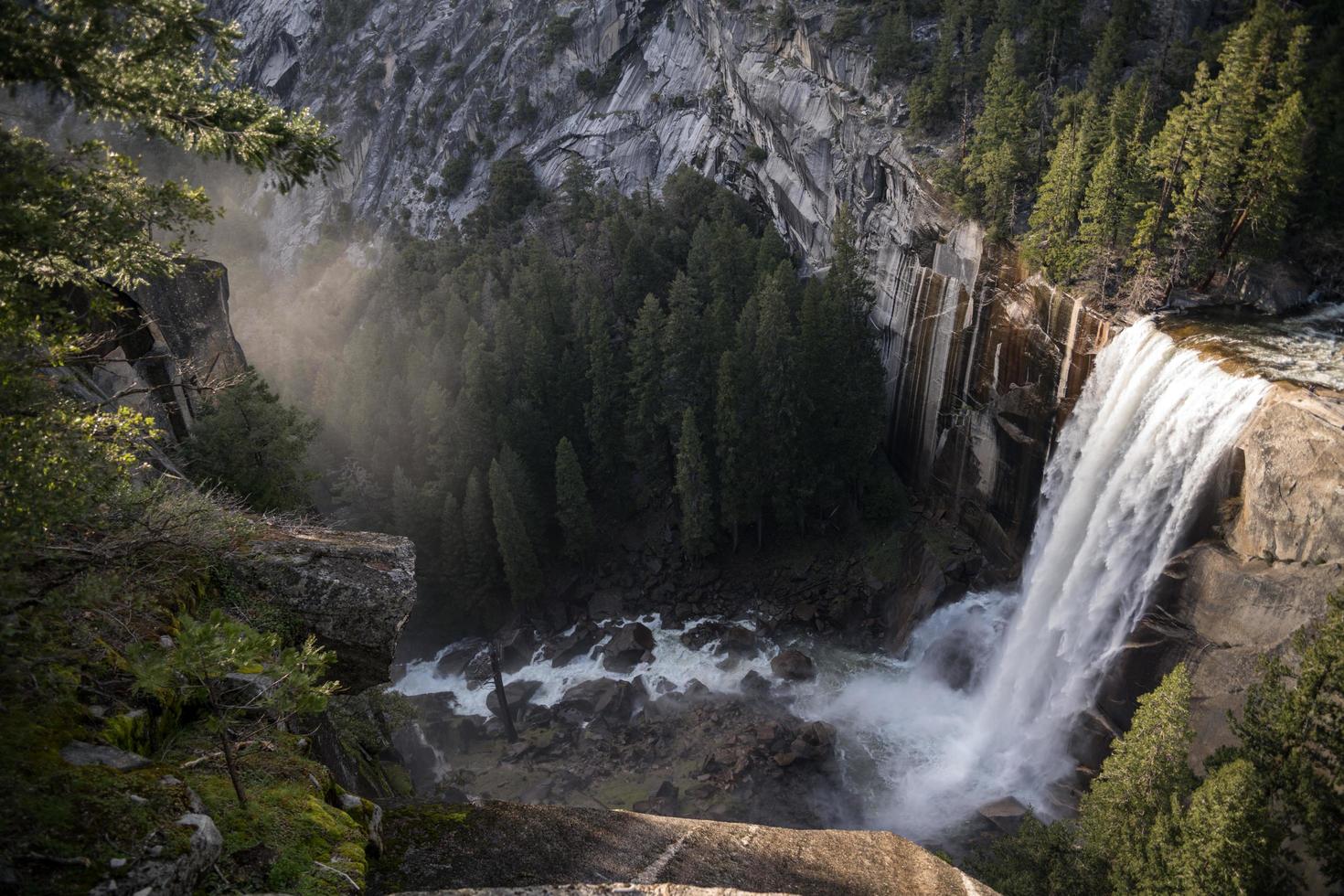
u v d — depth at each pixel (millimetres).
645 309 67562
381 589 14266
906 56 74562
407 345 86750
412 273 111375
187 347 32656
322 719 16438
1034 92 58906
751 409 66250
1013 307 56688
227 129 10688
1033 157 59719
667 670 62094
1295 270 49125
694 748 53812
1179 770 30094
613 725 56719
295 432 33781
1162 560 42562
